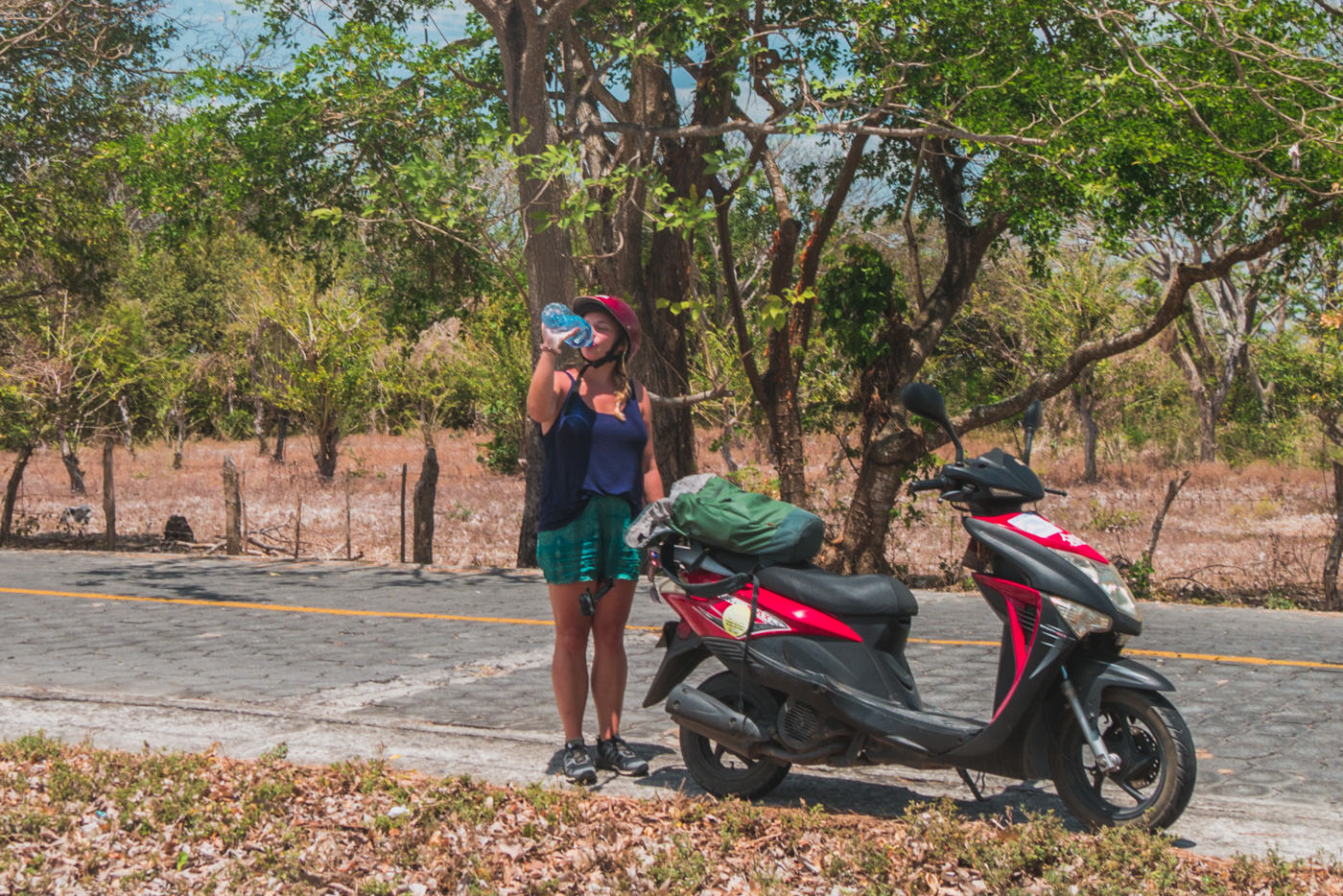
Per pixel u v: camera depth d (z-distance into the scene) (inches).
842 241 735.7
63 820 159.9
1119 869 146.2
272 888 143.5
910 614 181.3
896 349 544.7
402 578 500.7
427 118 553.3
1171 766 159.3
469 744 215.8
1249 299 1344.7
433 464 571.5
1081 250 1146.7
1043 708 167.2
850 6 469.4
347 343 1195.3
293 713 239.9
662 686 191.9
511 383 1203.9
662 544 191.2
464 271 636.1
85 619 381.1
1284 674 294.4
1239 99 432.8
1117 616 161.3
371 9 599.8
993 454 176.6
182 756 192.7
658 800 180.2
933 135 458.6
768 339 541.3
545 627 366.3
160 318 1718.8
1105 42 465.4
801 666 176.7
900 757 172.9
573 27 503.5
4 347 966.4
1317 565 565.6
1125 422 1414.9
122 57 641.6
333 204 569.9
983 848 152.1
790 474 545.0
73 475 1013.8
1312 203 440.1
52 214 653.3
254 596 439.5
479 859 151.9
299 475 1177.4
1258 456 1363.2
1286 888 140.6
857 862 150.7
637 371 573.9
